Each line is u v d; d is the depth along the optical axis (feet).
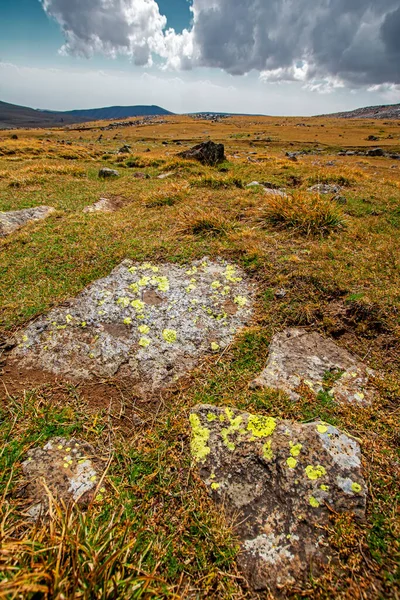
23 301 15.90
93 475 9.04
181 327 14.26
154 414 11.00
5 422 10.53
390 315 13.76
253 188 32.86
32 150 92.43
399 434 9.78
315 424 9.78
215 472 8.96
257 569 7.20
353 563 7.14
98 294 16.14
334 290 15.48
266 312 14.96
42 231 24.08
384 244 20.34
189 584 7.10
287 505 8.12
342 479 8.46
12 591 5.54
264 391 11.25
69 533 6.75
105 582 6.06
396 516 7.82
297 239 20.92
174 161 55.26
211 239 20.76
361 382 11.50
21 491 8.57
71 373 12.36
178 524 8.04
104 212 29.14
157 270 18.10
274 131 326.44
